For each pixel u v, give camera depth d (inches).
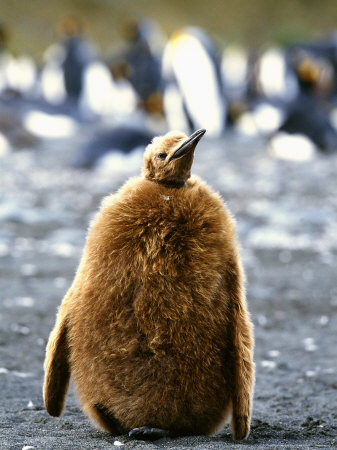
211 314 550.0
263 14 7431.1
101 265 558.3
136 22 4168.3
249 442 596.7
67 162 2780.5
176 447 529.0
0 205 1907.0
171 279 547.2
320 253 1519.4
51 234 1659.7
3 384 787.4
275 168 2623.0
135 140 2783.0
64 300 580.7
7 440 574.2
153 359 547.2
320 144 3009.4
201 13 7480.3
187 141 560.4
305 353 948.0
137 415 556.1
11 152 3125.0
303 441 616.7
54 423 642.2
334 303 1180.5
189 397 553.6
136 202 565.6
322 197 2057.1
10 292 1191.6
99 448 541.0
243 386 546.0
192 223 555.5
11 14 7022.6
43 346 936.9
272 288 1266.0
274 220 1772.9
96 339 554.3
